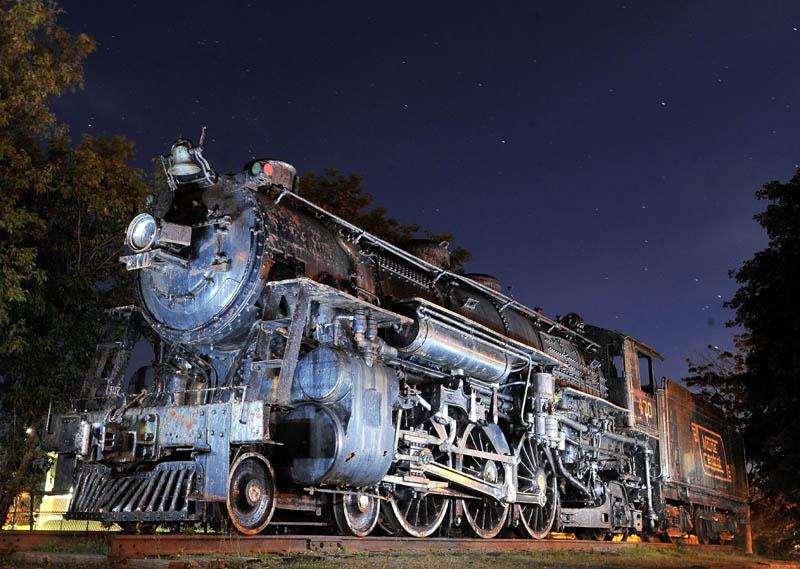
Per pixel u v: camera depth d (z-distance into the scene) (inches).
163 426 303.1
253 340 311.3
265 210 328.5
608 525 550.0
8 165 426.9
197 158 332.8
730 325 776.3
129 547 239.3
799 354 711.1
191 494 281.1
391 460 335.6
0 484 452.8
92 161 457.1
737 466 869.8
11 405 455.2
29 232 430.9
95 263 486.6
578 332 605.6
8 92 419.2
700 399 780.0
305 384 315.0
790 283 712.4
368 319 341.1
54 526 496.4
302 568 232.2
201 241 328.2
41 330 463.8
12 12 415.2
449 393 395.5
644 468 629.0
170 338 334.6
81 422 309.0
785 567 426.3
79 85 454.9
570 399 528.1
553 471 497.0
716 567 381.4
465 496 407.5
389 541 329.7
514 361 457.1
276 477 323.3
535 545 431.2
